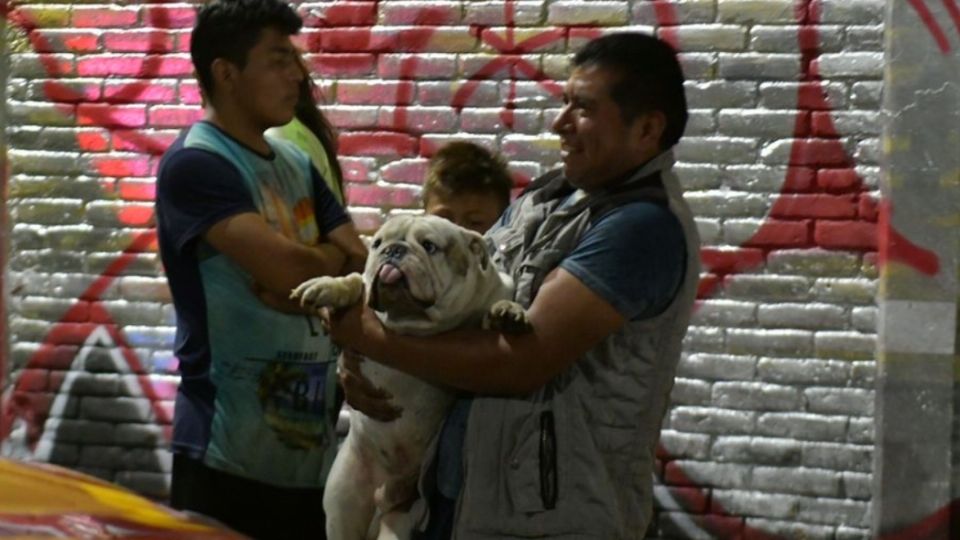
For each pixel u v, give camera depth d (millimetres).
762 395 7492
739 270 7500
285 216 5219
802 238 7434
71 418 8336
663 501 7602
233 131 5211
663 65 4309
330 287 4160
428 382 4293
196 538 3133
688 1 7523
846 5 7348
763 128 7457
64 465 8336
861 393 7391
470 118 7793
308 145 5762
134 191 8258
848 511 7402
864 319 7375
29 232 8359
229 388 5090
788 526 7477
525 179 7711
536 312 4121
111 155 8273
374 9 7895
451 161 5566
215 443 5074
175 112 8203
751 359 7496
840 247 7395
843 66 7355
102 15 8266
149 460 8266
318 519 5316
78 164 8312
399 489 4430
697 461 7562
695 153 7523
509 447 4195
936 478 7195
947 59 7133
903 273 7203
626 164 4301
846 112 7367
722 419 7535
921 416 7195
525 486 4168
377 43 7895
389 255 4074
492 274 4230
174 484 5188
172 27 8188
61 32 8312
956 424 7176
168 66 8203
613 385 4227
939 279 7156
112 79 8266
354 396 4320
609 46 4301
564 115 4324
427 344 4121
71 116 8312
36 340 8375
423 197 5703
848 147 7367
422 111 7852
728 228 7500
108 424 8297
